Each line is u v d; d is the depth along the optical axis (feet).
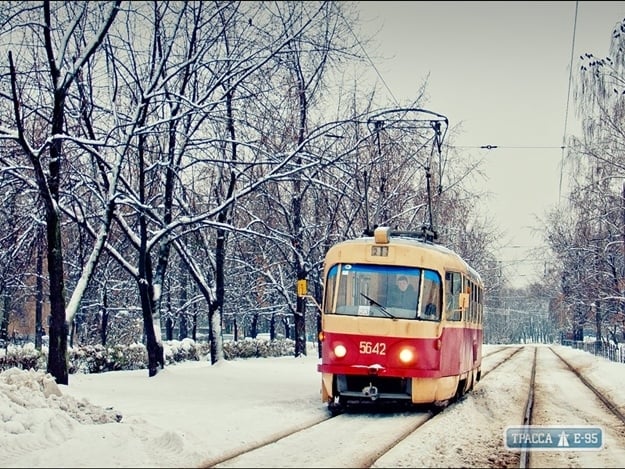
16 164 72.28
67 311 63.00
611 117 98.53
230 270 142.82
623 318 149.59
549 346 269.23
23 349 73.15
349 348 50.57
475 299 71.20
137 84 71.72
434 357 50.60
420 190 118.93
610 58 93.61
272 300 161.79
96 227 91.25
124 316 141.28
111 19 61.21
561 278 211.00
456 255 61.11
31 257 90.79
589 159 106.22
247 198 102.47
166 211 79.66
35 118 73.61
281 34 71.05
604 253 139.85
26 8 59.62
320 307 53.36
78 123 73.36
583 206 129.90
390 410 53.36
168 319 159.43
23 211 78.18
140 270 75.72
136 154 81.46
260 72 73.46
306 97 87.92
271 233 106.01
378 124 78.02
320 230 116.16
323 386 52.29
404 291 51.47
